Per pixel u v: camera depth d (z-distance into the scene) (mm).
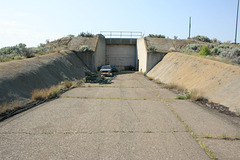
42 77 13016
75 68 21156
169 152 4945
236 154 4898
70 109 8648
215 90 10578
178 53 22328
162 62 24266
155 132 6227
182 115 8016
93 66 26547
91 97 11273
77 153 4773
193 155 4820
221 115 7949
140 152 4906
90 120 7238
